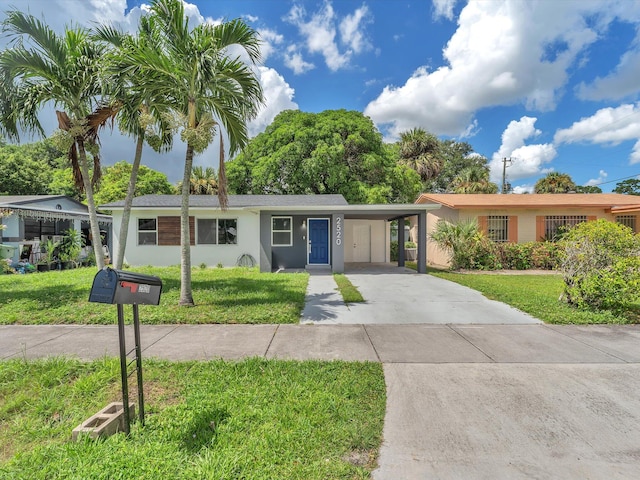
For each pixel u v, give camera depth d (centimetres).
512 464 228
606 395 325
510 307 711
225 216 1491
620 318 595
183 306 689
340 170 1947
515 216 1520
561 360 414
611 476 217
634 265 602
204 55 635
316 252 1489
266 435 256
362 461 232
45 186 2612
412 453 239
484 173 3169
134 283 244
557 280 1102
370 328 560
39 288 889
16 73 727
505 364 402
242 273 1245
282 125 2148
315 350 453
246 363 396
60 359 410
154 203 1502
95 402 312
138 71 676
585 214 1524
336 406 302
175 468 219
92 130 803
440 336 515
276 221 1483
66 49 754
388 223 1795
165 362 402
